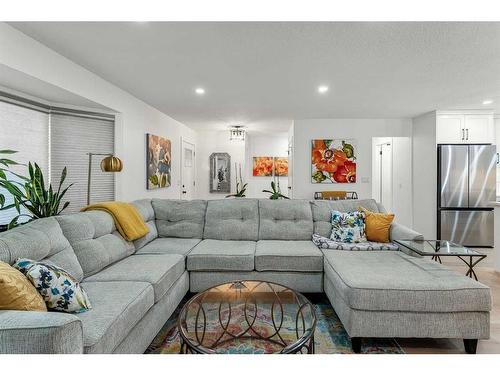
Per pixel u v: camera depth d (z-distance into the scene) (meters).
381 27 2.11
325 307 2.51
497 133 5.33
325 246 2.77
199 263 2.55
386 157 6.48
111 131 3.68
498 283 3.02
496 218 3.37
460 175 4.72
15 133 2.88
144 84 3.45
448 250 2.27
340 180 5.59
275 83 3.41
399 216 5.89
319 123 5.60
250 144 8.06
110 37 2.27
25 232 1.65
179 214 3.24
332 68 2.92
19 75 2.28
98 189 3.62
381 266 2.15
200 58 2.68
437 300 1.75
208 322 1.83
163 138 4.96
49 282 1.40
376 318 1.79
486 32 2.18
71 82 2.74
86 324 1.34
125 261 2.31
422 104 4.43
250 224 3.14
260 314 1.97
